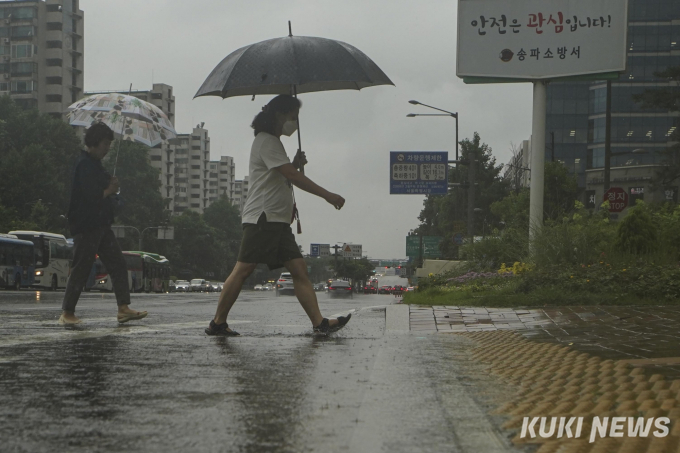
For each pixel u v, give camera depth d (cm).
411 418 291
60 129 7512
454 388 366
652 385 370
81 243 742
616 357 502
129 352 498
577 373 418
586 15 1923
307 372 415
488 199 5769
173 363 446
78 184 739
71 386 360
